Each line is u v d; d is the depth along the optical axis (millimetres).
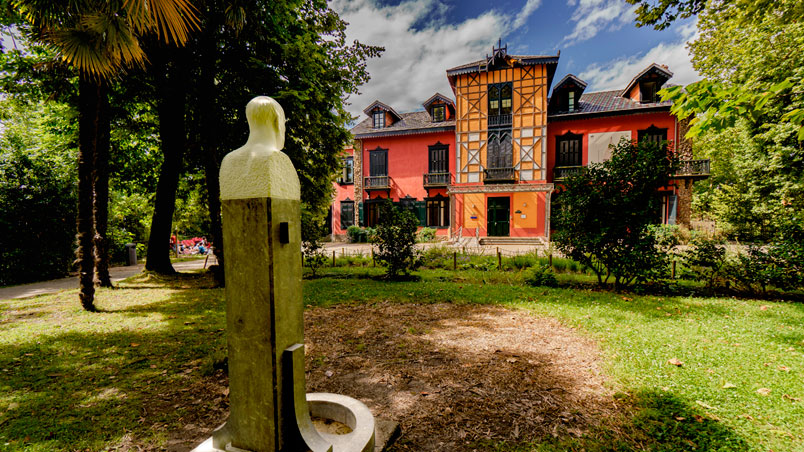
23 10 4227
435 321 5090
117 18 3799
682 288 6617
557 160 20969
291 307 1751
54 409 2697
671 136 18750
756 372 3072
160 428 2430
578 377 3125
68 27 3979
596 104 20969
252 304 1654
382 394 2912
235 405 1762
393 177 24438
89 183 5961
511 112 21266
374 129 25078
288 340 1727
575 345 3930
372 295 6895
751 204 17516
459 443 2225
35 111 13117
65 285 9266
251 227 1630
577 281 7844
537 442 2209
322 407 2324
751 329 4297
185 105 10242
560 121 20797
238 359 1725
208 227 14648
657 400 2658
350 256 12688
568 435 2275
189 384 3127
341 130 11828
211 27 7918
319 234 9875
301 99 8680
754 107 2734
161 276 9703
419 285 7875
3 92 8578
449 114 23891
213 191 8828
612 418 2461
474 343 4105
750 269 6363
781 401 2576
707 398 2666
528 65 20703
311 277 9461
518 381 3080
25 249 10125
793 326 4406
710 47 13852
